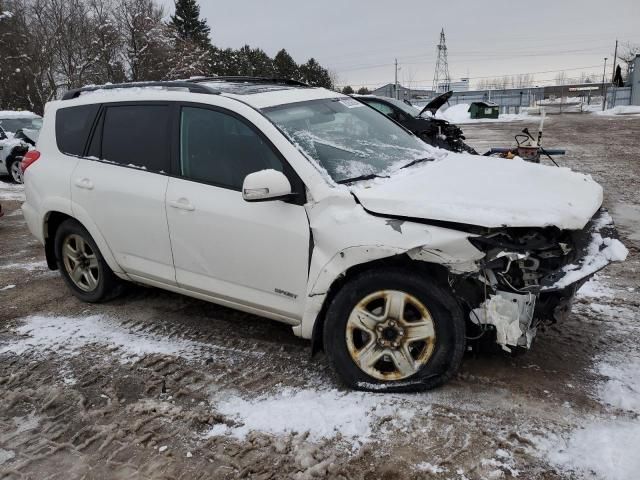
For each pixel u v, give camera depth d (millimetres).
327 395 3254
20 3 31984
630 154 14266
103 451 2867
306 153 3375
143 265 4172
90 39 33406
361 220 3070
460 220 2891
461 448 2752
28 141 12812
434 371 3125
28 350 4008
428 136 9898
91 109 4496
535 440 2783
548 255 2955
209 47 56531
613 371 3383
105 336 4180
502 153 8461
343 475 2613
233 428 2998
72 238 4746
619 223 6973
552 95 62438
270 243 3381
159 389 3408
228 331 4176
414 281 3055
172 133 3904
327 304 3336
